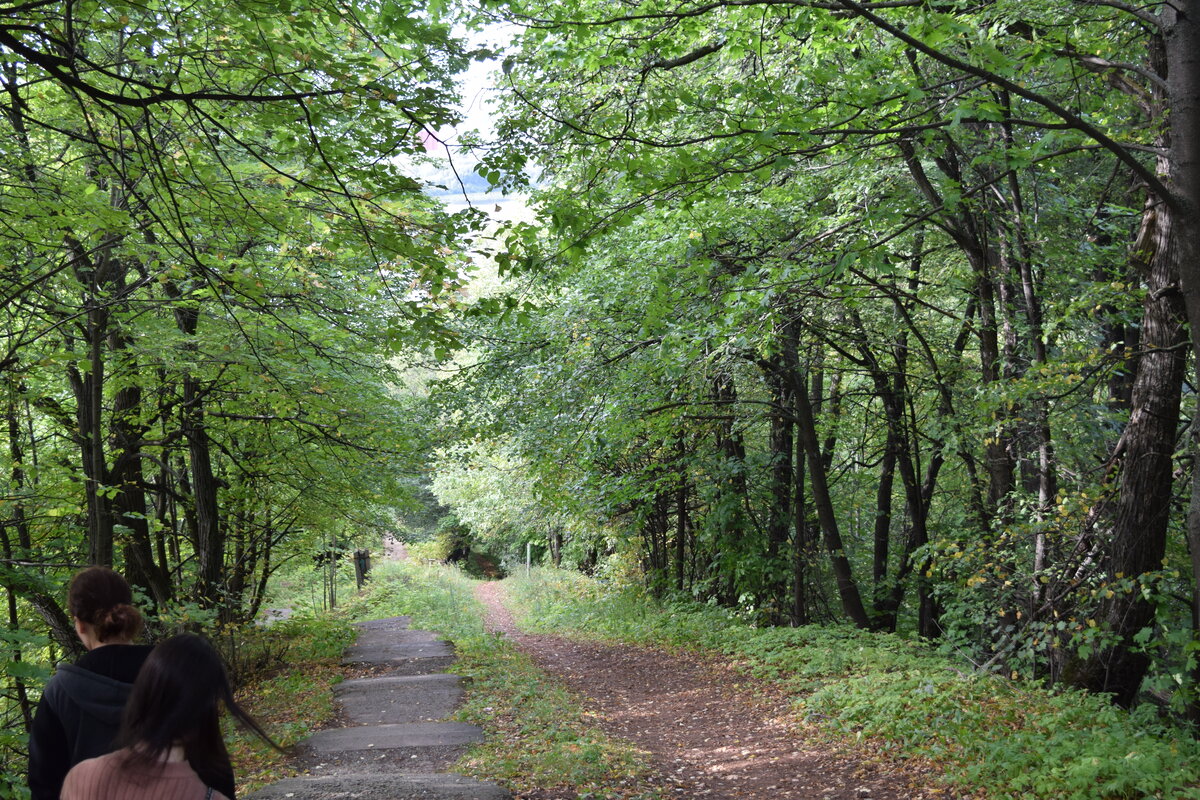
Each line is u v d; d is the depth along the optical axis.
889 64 8.12
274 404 11.02
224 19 5.45
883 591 17.05
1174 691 8.62
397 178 6.46
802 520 17.81
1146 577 8.15
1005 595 10.48
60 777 2.76
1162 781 5.86
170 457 14.59
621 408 13.92
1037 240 10.94
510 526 35.50
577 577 32.72
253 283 7.48
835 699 9.85
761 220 12.07
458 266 7.08
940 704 8.69
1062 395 9.72
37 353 9.89
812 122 6.59
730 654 14.84
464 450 17.14
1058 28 7.94
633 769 7.92
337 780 7.03
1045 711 8.10
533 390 14.52
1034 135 10.33
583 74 9.34
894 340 15.41
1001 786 6.46
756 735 9.54
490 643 17.08
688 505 22.88
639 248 12.99
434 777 7.29
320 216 7.23
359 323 11.06
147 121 5.54
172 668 2.24
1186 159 5.80
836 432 18.45
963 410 12.55
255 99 5.18
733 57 8.39
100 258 9.53
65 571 9.06
